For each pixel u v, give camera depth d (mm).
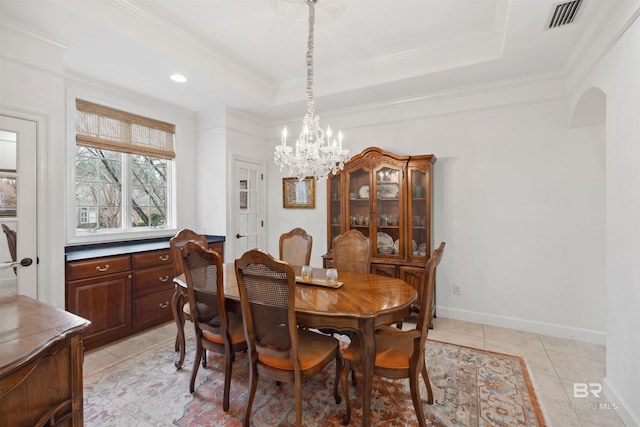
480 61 2715
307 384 2186
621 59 1789
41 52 2240
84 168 3189
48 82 2283
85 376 2252
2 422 857
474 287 3340
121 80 3072
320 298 1882
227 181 3998
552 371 2316
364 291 2033
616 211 1863
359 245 2922
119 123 3352
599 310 2816
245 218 4305
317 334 1993
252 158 4398
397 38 2738
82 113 3037
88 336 2635
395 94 3490
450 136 3436
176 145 3961
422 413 1644
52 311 1200
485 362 2455
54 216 2354
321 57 3092
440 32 2645
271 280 1599
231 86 3252
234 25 2537
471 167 3336
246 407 1703
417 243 3447
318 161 2299
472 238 3342
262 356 1737
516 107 3115
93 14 2094
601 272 2805
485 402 1950
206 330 1995
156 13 2377
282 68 3355
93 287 2662
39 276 2301
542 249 3031
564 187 2928
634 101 1651
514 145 3129
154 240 3699
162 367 2387
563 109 2918
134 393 2049
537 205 3041
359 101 3721
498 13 2363
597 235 2816
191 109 4008
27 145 2215
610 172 1938
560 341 2854
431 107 3506
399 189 3434
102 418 1803
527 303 3102
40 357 897
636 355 1646
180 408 1898
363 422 1635
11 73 2105
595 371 2314
